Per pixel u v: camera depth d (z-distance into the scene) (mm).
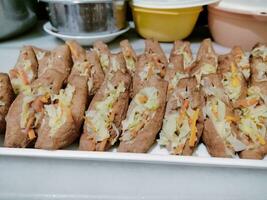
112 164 264
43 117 307
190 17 510
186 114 313
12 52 486
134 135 304
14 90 365
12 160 269
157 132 316
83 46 513
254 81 384
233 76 371
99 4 479
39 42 531
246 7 460
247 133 305
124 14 534
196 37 565
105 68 414
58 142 293
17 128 302
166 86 338
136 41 537
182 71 391
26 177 270
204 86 335
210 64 396
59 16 492
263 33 476
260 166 255
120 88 344
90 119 316
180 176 264
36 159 268
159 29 516
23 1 528
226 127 302
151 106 316
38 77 378
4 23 506
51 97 323
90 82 375
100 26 495
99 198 263
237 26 480
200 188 262
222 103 317
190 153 300
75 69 390
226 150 292
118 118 325
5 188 269
